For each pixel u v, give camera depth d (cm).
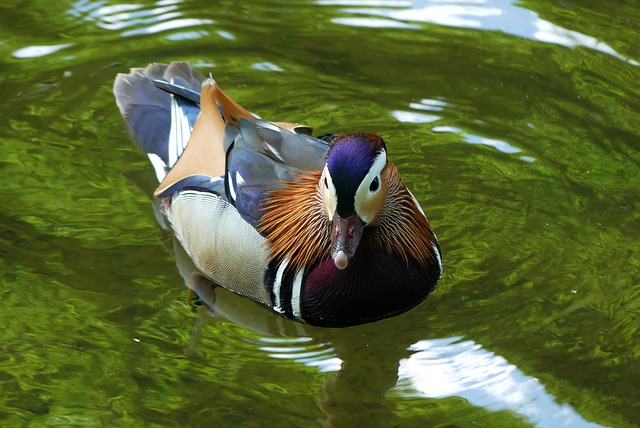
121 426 978
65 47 1612
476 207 1316
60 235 1262
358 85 1547
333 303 1138
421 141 1435
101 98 1512
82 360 1070
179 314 1155
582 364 1058
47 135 1438
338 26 1681
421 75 1563
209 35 1655
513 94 1517
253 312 1197
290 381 1058
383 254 1130
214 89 1291
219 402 1018
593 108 1480
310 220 1141
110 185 1357
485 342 1099
